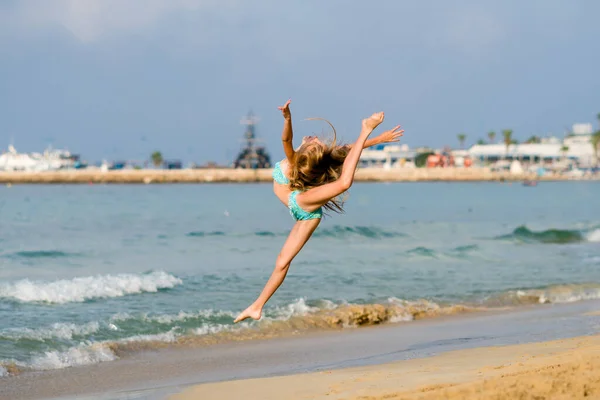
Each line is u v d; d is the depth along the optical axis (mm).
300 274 18703
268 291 6043
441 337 11484
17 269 19672
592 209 62375
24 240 28391
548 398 5766
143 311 13523
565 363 7199
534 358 8484
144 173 176250
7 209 54375
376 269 20062
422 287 17078
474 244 28047
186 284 16750
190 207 60812
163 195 93500
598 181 186875
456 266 21203
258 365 9617
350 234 30438
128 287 15914
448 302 15227
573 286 17406
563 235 31375
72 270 19500
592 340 10195
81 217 45000
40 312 13297
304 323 12609
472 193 106125
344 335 11859
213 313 13250
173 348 10805
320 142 5883
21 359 9945
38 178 172625
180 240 28828
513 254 24766
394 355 9977
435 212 56250
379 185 157000
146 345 10914
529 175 187000
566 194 102312
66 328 11789
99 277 17016
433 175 184625
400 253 24203
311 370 9164
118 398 7859
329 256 23062
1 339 10906
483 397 5812
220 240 28953
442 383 7008
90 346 10625
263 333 11906
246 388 7816
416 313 13836
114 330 11891
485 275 19359
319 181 5867
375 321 13125
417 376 7648
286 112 5684
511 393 5859
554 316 13523
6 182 171625
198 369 9445
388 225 39812
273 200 77688
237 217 46969
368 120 5590
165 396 7758
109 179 175250
